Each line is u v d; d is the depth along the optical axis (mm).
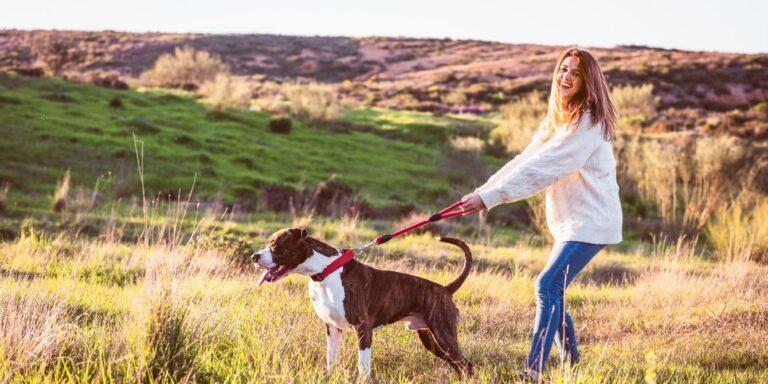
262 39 94688
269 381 4227
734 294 8344
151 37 89500
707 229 18109
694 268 12062
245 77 69750
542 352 4570
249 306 6598
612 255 14875
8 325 4516
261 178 23516
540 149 4863
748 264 10617
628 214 22297
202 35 93688
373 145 33000
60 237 11703
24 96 30781
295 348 5074
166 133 27203
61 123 26469
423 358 5516
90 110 30047
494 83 60750
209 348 4840
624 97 46938
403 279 4848
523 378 4730
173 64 49312
